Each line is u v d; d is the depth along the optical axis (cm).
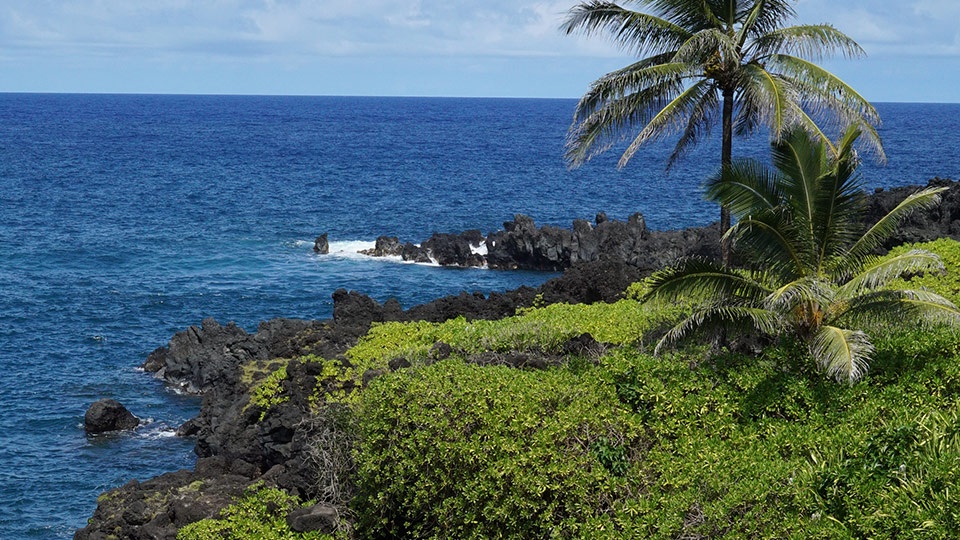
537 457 1939
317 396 2706
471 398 2097
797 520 1630
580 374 2280
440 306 3866
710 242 5938
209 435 3027
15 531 2706
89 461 3180
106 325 4866
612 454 1986
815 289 1978
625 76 2802
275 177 12712
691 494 1775
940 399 1973
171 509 2325
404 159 15888
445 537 2006
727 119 2909
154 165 14325
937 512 1502
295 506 2270
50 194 10388
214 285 5847
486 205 9912
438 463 2041
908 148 17062
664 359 2281
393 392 2202
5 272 6100
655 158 15475
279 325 3838
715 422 2058
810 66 2833
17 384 3912
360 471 2152
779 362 2173
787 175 2133
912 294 2052
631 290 3681
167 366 3978
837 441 1850
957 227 5125
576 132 3047
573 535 1847
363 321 3762
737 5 2903
